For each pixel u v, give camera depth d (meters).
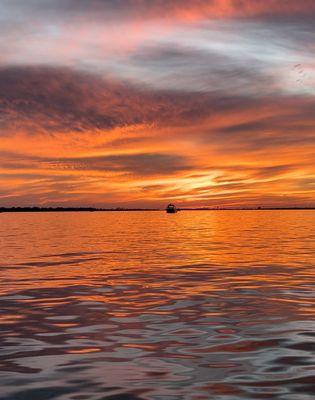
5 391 6.86
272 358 8.28
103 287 15.80
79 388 6.97
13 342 9.36
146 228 67.75
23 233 52.12
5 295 14.38
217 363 8.04
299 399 6.52
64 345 9.13
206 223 93.69
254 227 71.50
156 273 19.23
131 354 8.55
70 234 50.19
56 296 14.20
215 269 20.50
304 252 28.47
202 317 11.41
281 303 13.04
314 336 9.66
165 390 6.88
